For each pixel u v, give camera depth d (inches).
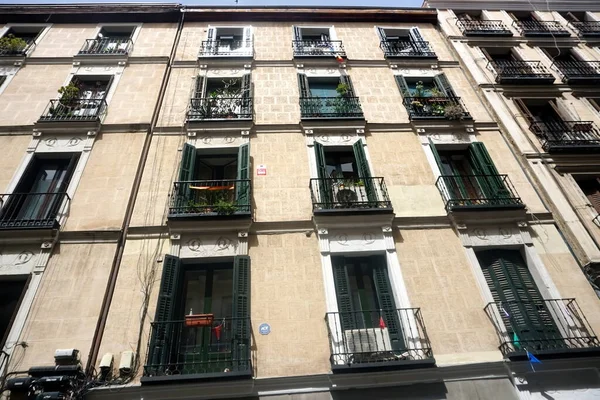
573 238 403.2
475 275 369.4
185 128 477.7
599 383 310.7
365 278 376.5
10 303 339.3
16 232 360.8
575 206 435.2
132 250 367.2
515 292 359.9
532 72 598.2
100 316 323.9
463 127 506.0
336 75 575.8
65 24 628.4
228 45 624.1
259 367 306.7
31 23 622.5
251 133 481.7
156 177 427.2
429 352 316.2
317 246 382.0
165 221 390.3
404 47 636.7
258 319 331.3
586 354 314.0
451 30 677.3
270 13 664.4
